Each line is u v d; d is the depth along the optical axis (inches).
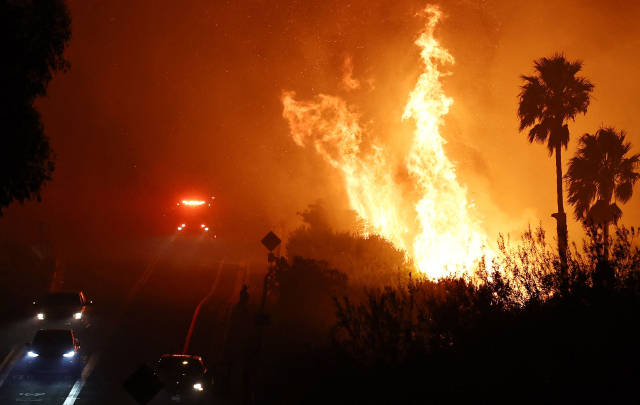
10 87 421.1
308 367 543.8
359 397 366.3
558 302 327.3
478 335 338.0
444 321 365.1
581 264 349.7
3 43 414.3
